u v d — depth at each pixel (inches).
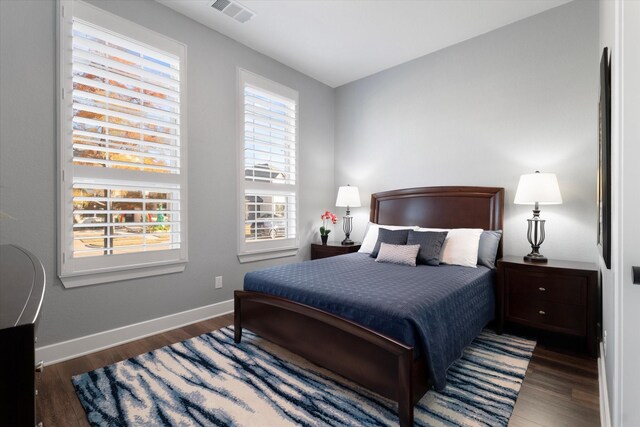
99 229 96.9
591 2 108.3
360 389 76.0
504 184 127.6
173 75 113.7
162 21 110.5
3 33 80.9
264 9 114.3
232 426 63.5
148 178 107.1
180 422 64.7
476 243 117.6
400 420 60.6
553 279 97.9
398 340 63.0
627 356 42.0
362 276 96.0
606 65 64.5
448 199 139.6
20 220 83.8
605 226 61.2
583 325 92.7
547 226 117.4
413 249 117.2
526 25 121.5
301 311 80.3
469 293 89.6
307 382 78.9
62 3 88.4
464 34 132.1
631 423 41.7
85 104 93.3
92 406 69.5
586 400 71.4
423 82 150.2
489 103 131.1
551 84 116.6
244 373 83.0
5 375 23.1
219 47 128.2
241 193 136.0
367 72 167.0
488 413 66.6
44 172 87.0
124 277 102.5
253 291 97.6
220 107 128.3
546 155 117.7
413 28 127.2
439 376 64.9
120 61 102.1
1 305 27.3
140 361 89.7
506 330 111.7
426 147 149.6
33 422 24.3
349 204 162.2
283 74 155.9
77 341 93.1
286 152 158.9
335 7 113.5
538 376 81.5
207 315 125.0
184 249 116.7
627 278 41.8
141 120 103.7
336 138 186.9
